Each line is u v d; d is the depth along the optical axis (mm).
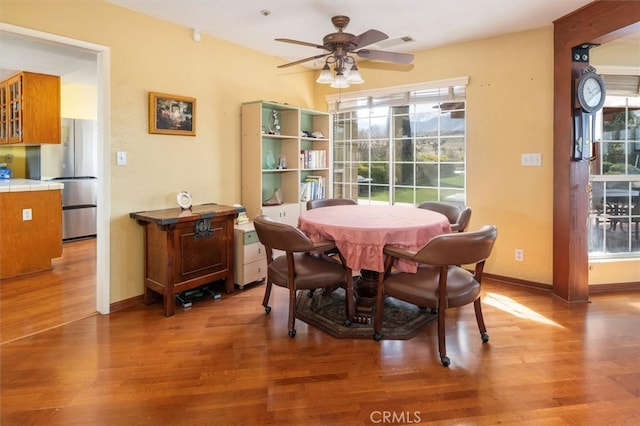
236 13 3135
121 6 2990
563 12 3096
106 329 2754
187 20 3301
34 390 2008
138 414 1822
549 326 2785
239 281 3564
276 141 4453
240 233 3535
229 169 3945
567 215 3254
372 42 2701
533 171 3578
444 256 2203
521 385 2059
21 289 3635
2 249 3965
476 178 3910
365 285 3072
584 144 3170
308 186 4586
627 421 1771
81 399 1935
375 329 2574
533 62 3506
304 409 1860
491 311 3068
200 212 3223
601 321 2875
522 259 3699
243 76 4035
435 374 2166
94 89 6398
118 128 3037
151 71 3225
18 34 2508
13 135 5145
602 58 3459
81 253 5070
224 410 1854
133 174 3160
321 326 2781
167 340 2582
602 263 3529
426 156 4293
